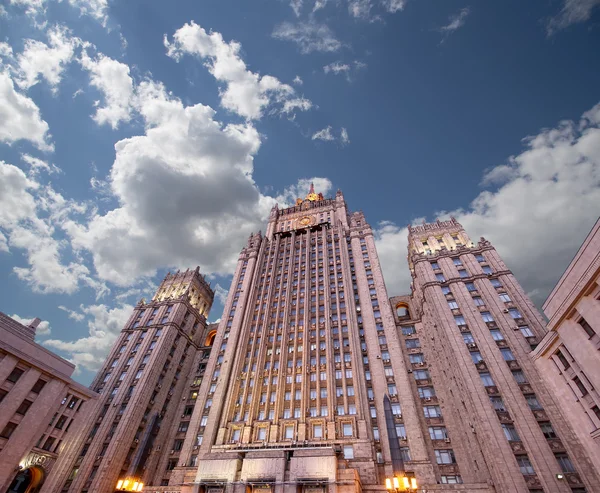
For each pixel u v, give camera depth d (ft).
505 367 155.84
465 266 211.41
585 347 115.24
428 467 146.00
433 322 206.49
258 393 193.26
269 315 239.09
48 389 149.18
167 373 234.38
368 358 194.70
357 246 273.13
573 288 116.06
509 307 180.04
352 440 156.15
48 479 167.43
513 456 130.00
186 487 148.15
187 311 275.59
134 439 194.29
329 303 232.12
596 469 117.70
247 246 310.86
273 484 136.46
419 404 185.47
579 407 127.34
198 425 191.83
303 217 337.31
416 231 258.78
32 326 167.43
